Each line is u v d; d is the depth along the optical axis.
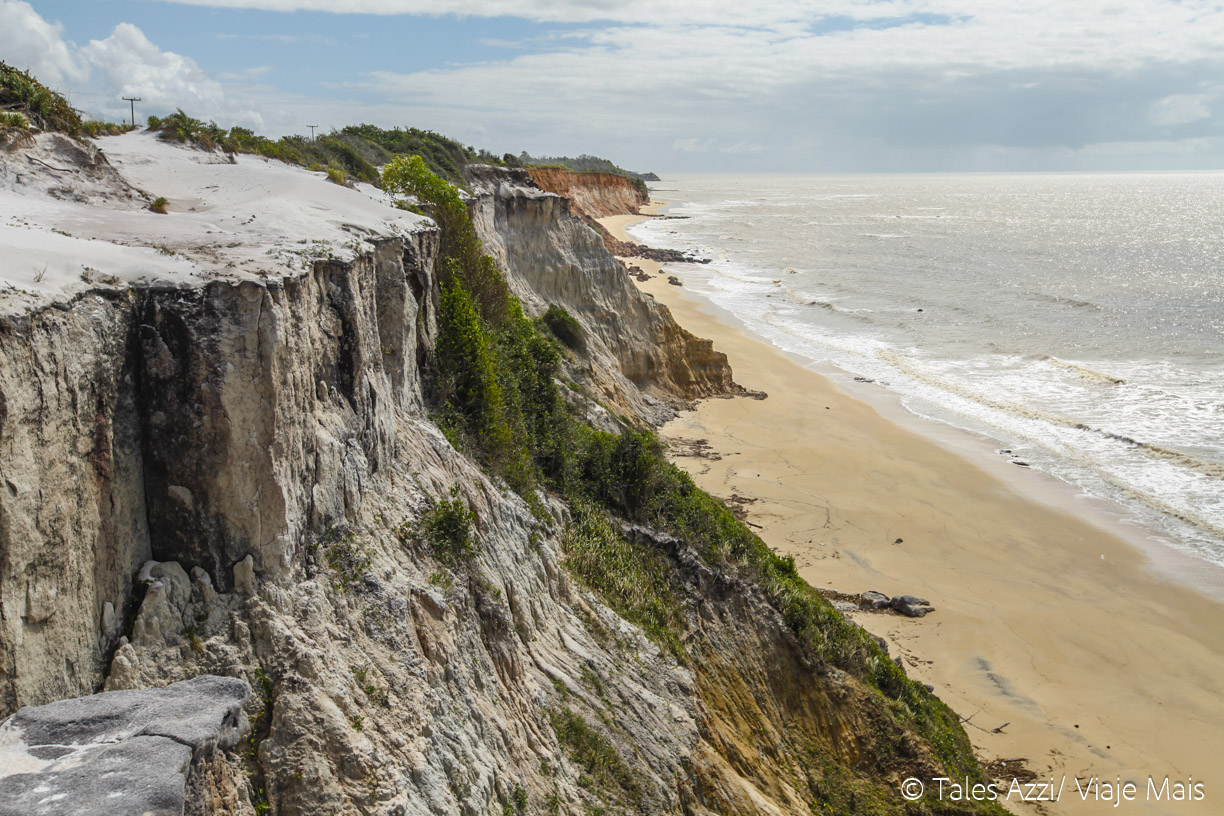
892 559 30.59
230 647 8.30
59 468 7.19
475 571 12.69
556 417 23.42
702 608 18.75
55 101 15.88
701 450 39.72
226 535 8.66
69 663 7.26
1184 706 23.11
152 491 8.47
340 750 8.17
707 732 15.52
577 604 15.88
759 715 17.42
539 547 15.95
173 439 8.42
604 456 22.42
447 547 12.42
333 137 43.25
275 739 7.92
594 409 31.11
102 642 7.74
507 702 11.82
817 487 36.44
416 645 10.18
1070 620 27.16
